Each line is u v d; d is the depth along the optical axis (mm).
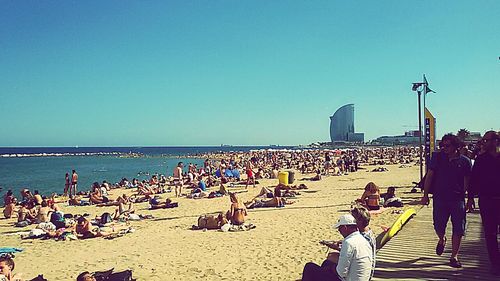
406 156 64312
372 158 67750
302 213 15031
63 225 14219
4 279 7379
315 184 26922
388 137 173875
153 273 8461
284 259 9016
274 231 12125
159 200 20656
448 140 5895
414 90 16906
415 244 7641
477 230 8617
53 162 89750
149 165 75062
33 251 11219
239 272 8242
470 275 5773
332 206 16359
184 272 8414
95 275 7297
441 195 6004
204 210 17828
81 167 68625
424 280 5602
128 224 14758
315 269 5211
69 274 8758
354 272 4449
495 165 5625
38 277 7660
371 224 11523
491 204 5641
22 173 54156
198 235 12227
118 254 10352
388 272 5969
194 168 39688
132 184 33344
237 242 10953
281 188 21188
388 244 7699
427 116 15250
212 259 9336
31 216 16828
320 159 58438
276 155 80188
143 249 10766
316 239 10781
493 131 5641
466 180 5918
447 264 6293
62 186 37250
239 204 13508
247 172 27297
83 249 11203
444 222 6059
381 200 15508
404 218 9867
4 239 13117
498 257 5723
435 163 6039
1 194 32000
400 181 27203
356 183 26766
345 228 4668
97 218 15531
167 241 11617
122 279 7262
